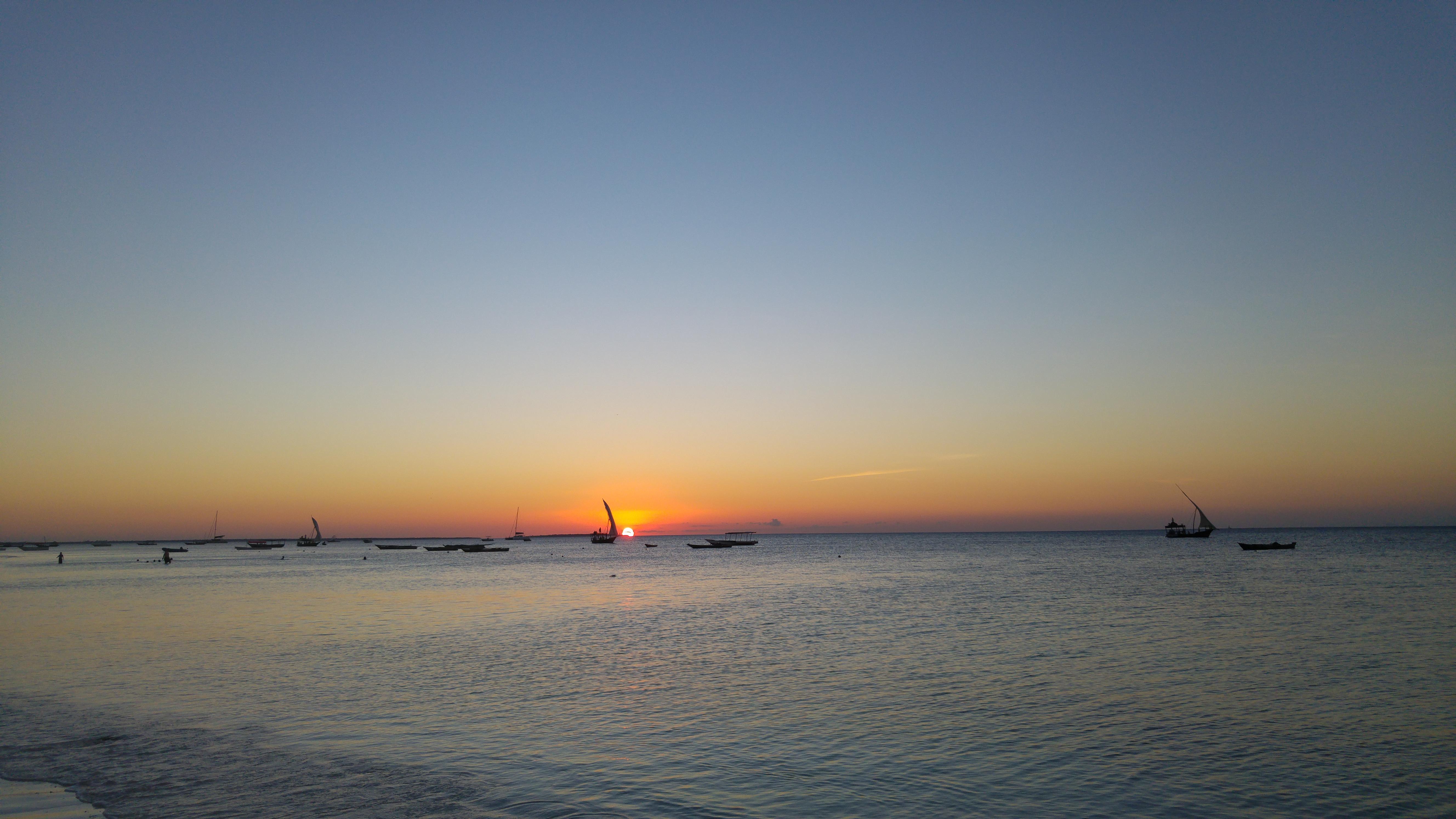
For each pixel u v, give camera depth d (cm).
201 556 19112
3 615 5009
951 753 1855
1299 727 2062
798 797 1580
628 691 2558
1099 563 11538
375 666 3045
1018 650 3334
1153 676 2731
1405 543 19388
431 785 1648
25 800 1562
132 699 2455
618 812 1497
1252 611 4728
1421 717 2162
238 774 1720
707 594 6738
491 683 2692
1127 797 1578
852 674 2831
